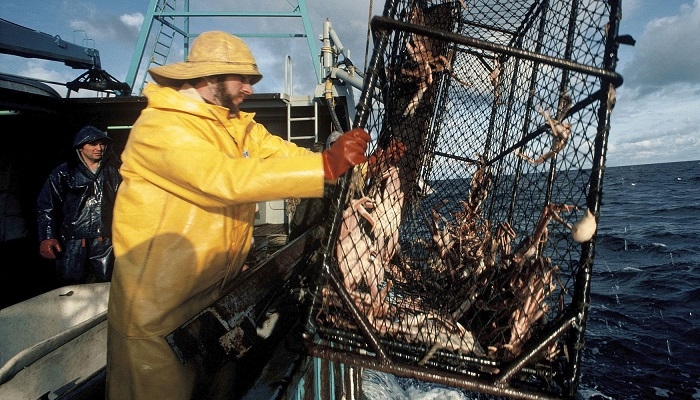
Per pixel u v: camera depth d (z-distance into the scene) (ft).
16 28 17.90
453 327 6.92
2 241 16.90
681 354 27.22
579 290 5.64
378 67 5.88
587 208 5.65
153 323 6.01
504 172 11.32
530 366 5.85
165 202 5.89
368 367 5.74
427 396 20.20
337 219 6.11
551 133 7.07
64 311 11.03
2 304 15.46
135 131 5.78
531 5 9.97
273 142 8.72
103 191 13.48
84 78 22.44
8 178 17.25
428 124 9.29
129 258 5.95
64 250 13.17
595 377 25.22
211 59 6.18
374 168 7.96
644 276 44.34
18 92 15.57
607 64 5.55
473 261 9.53
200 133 5.95
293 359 7.72
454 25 10.49
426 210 11.18
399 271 9.80
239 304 7.39
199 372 6.82
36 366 7.65
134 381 6.15
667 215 90.02
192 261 6.08
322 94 21.77
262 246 18.48
